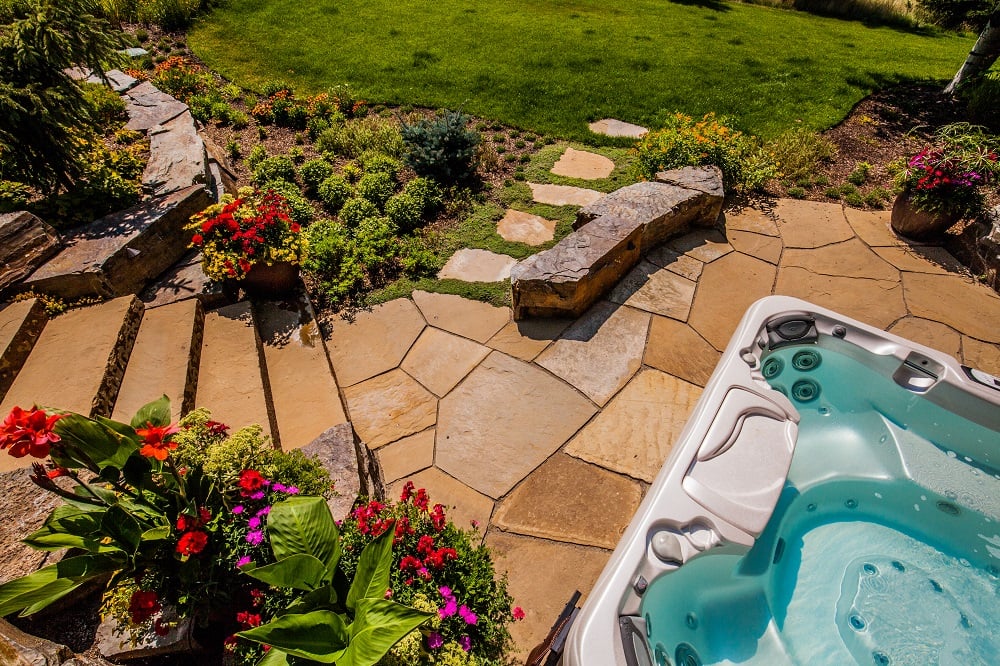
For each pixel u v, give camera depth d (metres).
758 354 3.56
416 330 4.59
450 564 2.50
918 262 5.11
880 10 13.87
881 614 3.19
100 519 1.99
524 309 4.62
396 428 3.82
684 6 13.42
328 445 3.11
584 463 3.55
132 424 2.15
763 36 11.27
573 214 5.92
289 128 7.78
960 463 3.47
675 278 5.06
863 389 3.76
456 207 5.95
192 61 9.68
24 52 4.17
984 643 3.08
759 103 8.08
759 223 5.74
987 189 5.51
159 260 4.55
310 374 4.01
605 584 2.44
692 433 3.09
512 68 9.21
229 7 11.74
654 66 9.38
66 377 3.38
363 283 5.05
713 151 6.01
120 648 2.21
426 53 9.73
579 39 10.50
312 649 1.81
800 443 3.87
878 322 4.54
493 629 2.46
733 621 3.12
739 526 2.66
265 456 2.60
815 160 6.52
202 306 4.36
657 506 2.74
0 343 3.43
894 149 6.86
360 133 7.10
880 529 3.51
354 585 2.02
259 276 4.42
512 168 6.83
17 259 3.89
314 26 10.95
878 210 5.88
